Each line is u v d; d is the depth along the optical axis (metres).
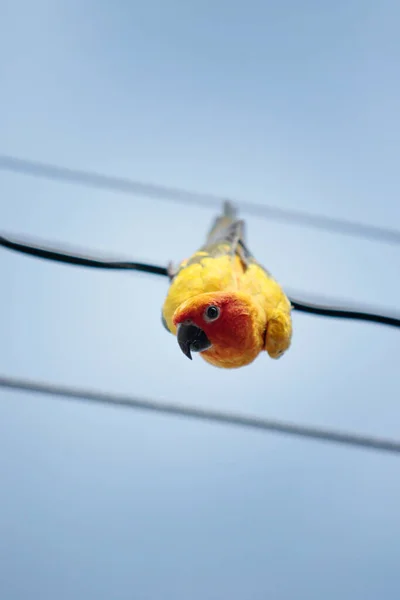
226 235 1.38
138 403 1.31
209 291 1.32
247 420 1.32
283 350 1.33
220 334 1.29
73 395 1.31
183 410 1.32
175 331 1.33
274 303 1.33
